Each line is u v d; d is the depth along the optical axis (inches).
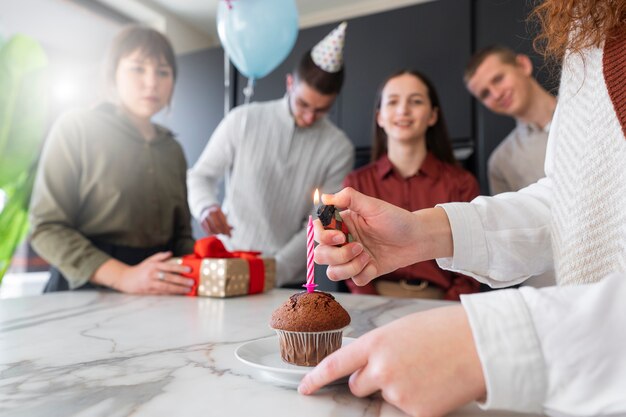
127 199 57.6
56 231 52.2
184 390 20.0
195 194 81.9
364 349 17.2
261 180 85.0
